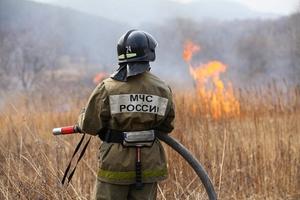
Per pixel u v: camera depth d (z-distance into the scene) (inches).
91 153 210.5
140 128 141.5
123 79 141.4
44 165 189.9
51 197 178.1
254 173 217.3
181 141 221.8
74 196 182.7
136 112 139.9
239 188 211.5
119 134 141.3
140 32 143.3
